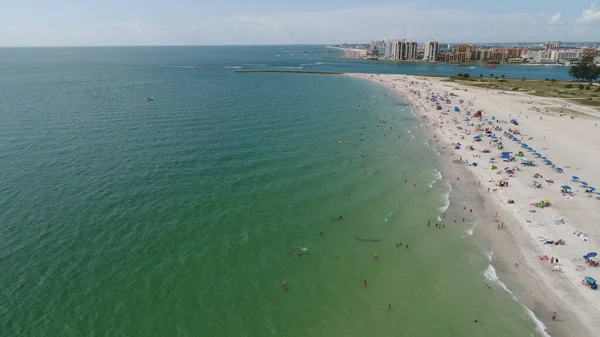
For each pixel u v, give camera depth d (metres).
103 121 100.06
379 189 61.88
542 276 40.25
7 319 33.78
